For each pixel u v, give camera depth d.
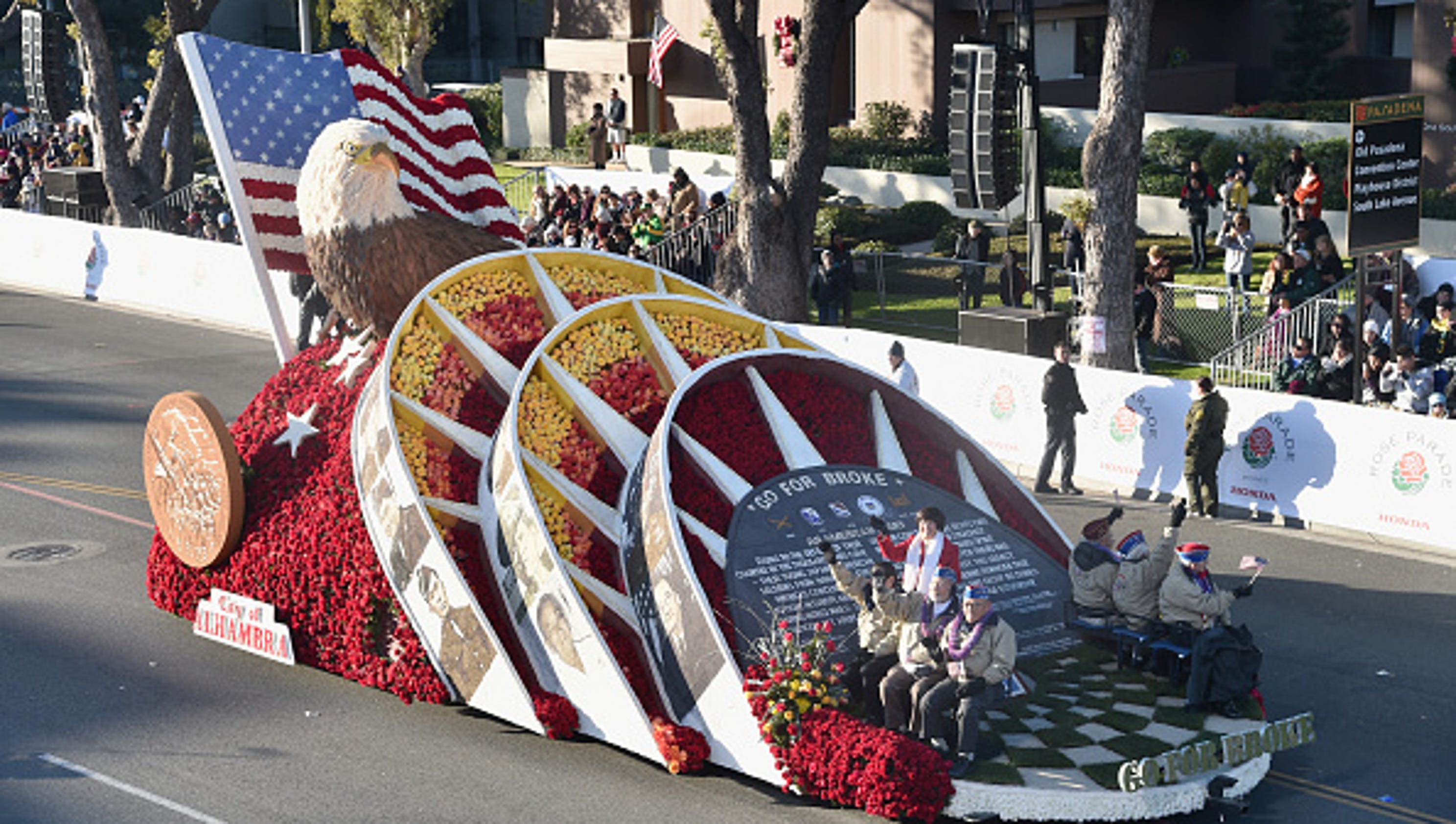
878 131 40.62
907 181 37.19
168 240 33.66
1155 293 24.86
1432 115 32.56
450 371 14.63
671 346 15.08
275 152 17.53
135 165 40.88
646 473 13.09
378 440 13.84
